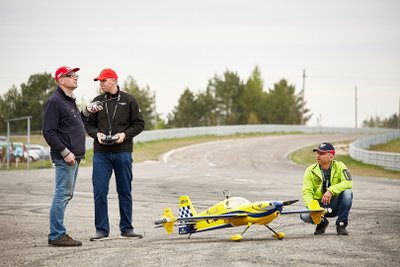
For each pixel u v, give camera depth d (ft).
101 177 41.09
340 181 41.98
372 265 30.58
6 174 121.19
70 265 31.42
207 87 603.67
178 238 41.63
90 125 41.63
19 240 40.98
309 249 35.40
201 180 105.91
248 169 143.23
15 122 276.62
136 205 66.95
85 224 50.83
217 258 32.73
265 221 38.70
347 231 41.98
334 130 413.39
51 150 38.58
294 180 105.60
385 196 74.59
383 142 254.68
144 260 32.45
